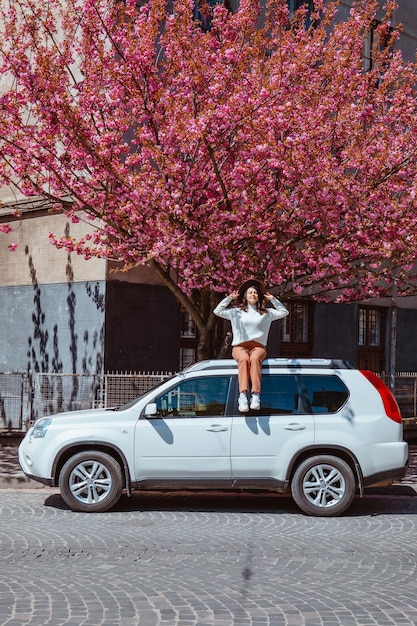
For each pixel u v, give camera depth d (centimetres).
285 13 1451
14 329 1870
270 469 999
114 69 1283
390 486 1183
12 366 1866
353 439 999
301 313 1978
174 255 1210
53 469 1009
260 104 1219
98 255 1441
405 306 2220
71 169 1338
